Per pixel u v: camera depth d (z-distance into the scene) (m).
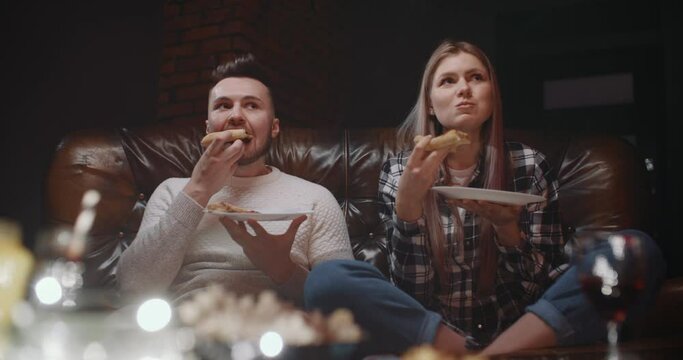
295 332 1.07
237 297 1.83
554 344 1.15
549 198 1.81
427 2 4.87
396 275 1.71
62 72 3.82
